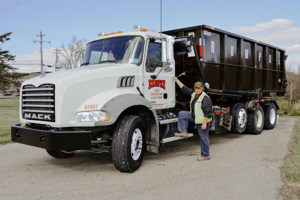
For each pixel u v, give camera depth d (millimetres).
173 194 4195
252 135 9820
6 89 38844
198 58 7438
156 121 5793
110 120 4906
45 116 4992
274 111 11391
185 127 6516
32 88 5242
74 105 4941
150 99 6203
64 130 4941
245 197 4062
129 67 5789
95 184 4672
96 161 6266
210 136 9633
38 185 4641
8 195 4199
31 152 7172
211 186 4523
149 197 4086
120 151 5137
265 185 4543
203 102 6043
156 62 6375
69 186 4582
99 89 5266
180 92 7723
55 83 4828
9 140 8648
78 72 5180
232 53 8977
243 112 9391
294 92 25141
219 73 8398
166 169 5527
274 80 12078
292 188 4406
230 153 6902
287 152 6930
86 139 4836
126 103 5176
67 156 6598
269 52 11477
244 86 9734
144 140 5664
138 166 5453
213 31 7992
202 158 6199
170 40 5828
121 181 4820
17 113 18344
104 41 6500
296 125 12250
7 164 5984
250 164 5820
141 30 6355
